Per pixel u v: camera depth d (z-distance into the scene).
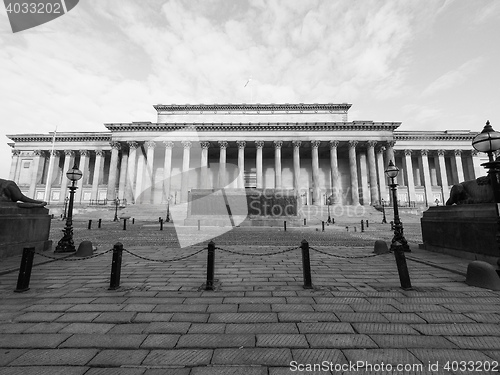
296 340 3.67
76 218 36.28
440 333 3.86
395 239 11.11
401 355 3.29
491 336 3.77
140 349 3.44
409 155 57.12
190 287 6.17
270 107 59.03
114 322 4.24
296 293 5.72
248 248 12.41
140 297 5.46
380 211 44.16
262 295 5.60
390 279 6.87
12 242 9.28
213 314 4.57
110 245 13.19
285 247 12.73
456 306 4.90
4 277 6.91
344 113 58.38
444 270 7.74
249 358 3.23
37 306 4.91
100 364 3.09
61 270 7.83
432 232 11.20
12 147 59.41
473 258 8.79
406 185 57.34
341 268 8.19
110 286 5.96
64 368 3.01
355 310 4.75
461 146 56.50
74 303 5.08
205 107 59.03
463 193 10.02
